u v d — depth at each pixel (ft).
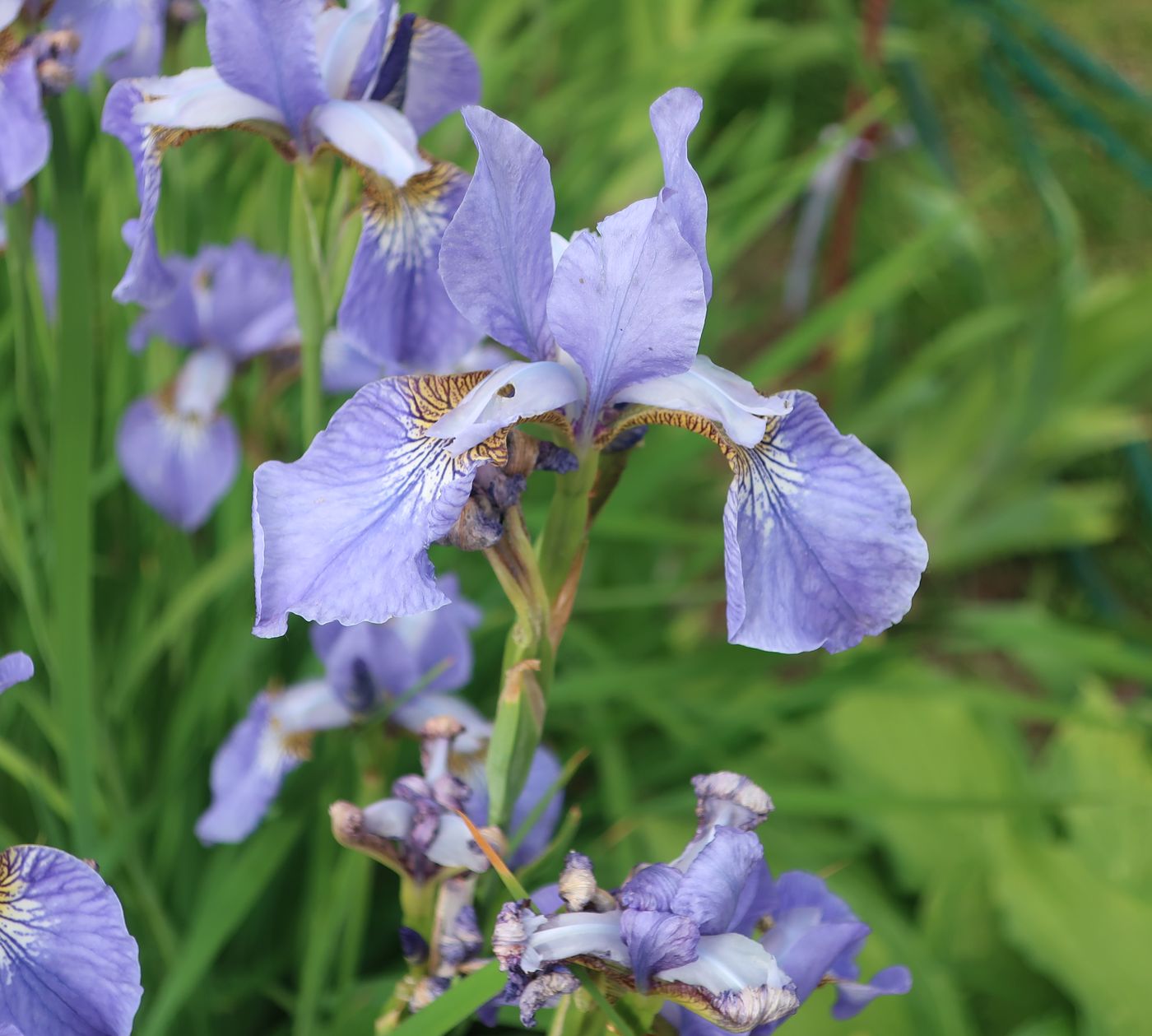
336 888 1.60
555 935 1.27
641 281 1.33
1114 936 1.89
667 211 1.32
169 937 1.63
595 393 1.36
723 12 3.32
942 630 2.19
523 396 1.33
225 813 1.65
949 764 2.21
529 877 1.51
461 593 2.03
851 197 2.83
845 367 2.91
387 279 1.53
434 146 2.41
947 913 1.99
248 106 1.52
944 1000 1.79
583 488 1.36
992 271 2.98
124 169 1.78
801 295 3.31
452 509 1.31
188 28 1.70
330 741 1.68
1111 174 3.92
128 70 1.62
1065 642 2.06
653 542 2.54
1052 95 2.79
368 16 1.54
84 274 1.46
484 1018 1.39
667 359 1.34
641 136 2.70
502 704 1.36
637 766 2.26
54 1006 1.32
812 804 1.72
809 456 1.34
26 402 1.61
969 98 4.03
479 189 1.32
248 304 1.81
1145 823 2.13
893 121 2.88
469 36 2.65
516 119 2.57
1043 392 2.68
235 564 1.70
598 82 3.16
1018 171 3.86
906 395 2.79
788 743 2.27
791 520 1.33
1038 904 1.92
